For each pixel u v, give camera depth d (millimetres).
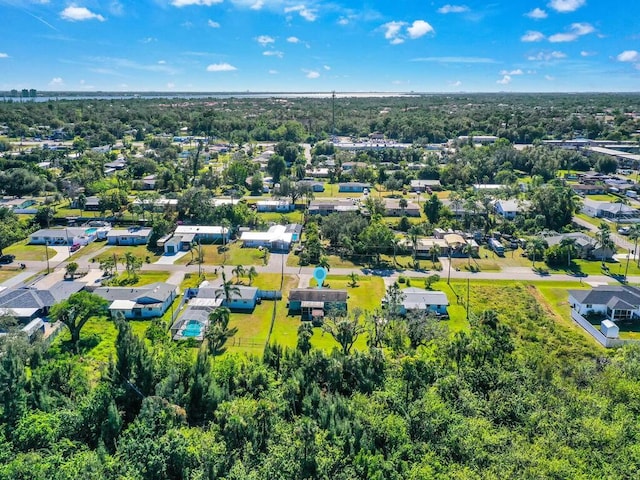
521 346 71250
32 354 61781
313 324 80250
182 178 175750
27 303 80375
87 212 147125
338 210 144750
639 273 103625
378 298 90875
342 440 48500
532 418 50188
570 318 84438
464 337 63812
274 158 185000
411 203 151250
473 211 137125
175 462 46062
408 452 47375
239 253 115562
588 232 129000
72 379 57844
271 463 45938
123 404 55438
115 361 60156
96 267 105125
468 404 52875
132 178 181625
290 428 50438
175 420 52281
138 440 47094
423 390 56469
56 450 47031
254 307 86938
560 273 103938
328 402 54000
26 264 106438
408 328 68562
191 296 91062
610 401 52062
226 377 58906
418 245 114750
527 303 89125
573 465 43906
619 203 147375
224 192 172000
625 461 44062
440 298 85938
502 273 104062
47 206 139000
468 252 111938
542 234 123438
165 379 57031
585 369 60438
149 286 89250
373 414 52062
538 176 174750
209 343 68312
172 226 127875
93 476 42844
